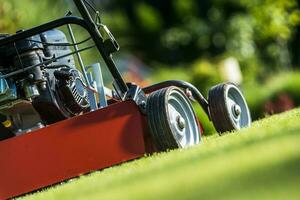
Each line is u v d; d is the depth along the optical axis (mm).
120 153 11070
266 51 43312
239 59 41188
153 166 8961
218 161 7535
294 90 29828
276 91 29781
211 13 50688
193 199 5738
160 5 53812
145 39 52312
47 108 12062
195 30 51281
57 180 11047
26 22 24516
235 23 45031
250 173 6344
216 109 12867
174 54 51781
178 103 11859
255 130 10844
